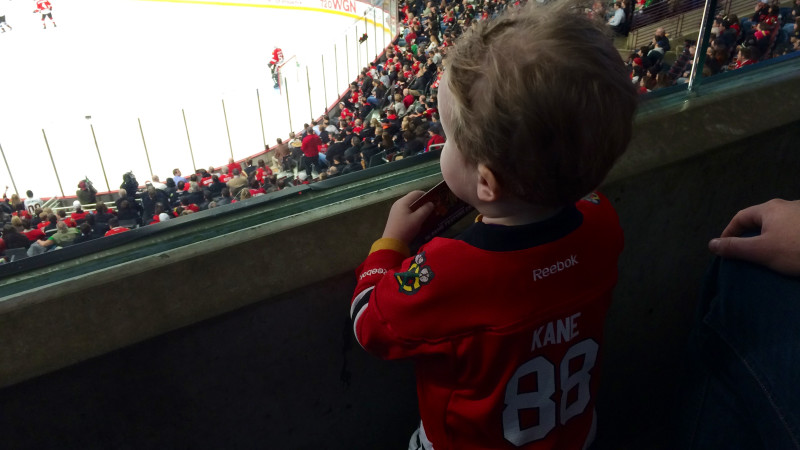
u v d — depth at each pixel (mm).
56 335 798
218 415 997
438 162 1140
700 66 1422
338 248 956
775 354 708
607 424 1674
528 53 554
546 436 806
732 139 1327
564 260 712
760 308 736
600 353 831
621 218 1265
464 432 800
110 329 820
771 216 752
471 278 680
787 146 1452
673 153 1261
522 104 548
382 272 786
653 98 1333
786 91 1467
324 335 1010
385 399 1193
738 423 801
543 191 614
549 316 713
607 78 568
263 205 987
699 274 1544
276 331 952
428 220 852
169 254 893
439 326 694
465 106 594
